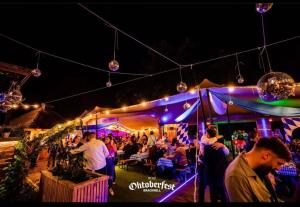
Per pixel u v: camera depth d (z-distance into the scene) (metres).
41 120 12.79
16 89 4.32
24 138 4.02
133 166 9.33
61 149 3.67
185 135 9.12
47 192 3.35
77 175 3.07
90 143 4.24
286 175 4.43
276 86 2.39
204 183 4.14
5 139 3.81
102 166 4.23
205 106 6.50
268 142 1.42
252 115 6.66
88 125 10.81
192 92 5.89
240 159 1.47
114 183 6.16
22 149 3.74
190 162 7.07
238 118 6.88
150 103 7.65
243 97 5.25
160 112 8.17
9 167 3.49
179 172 7.30
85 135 4.52
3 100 4.16
